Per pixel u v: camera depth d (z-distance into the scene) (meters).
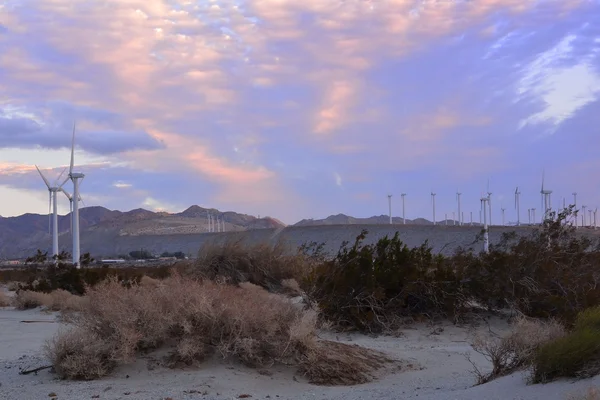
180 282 13.31
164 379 10.18
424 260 19.50
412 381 10.85
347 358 11.76
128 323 10.91
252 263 28.64
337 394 9.70
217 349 11.16
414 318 18.47
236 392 9.63
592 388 6.59
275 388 10.11
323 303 17.61
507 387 8.41
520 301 18.34
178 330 11.38
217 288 12.59
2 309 25.25
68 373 10.42
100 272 31.77
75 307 18.27
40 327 18.14
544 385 7.94
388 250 19.64
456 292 18.56
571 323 15.21
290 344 11.24
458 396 8.33
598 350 8.00
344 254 19.02
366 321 17.45
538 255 19.06
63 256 47.47
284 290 26.42
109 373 10.57
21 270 45.09
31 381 10.44
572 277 18.66
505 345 10.38
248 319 11.19
